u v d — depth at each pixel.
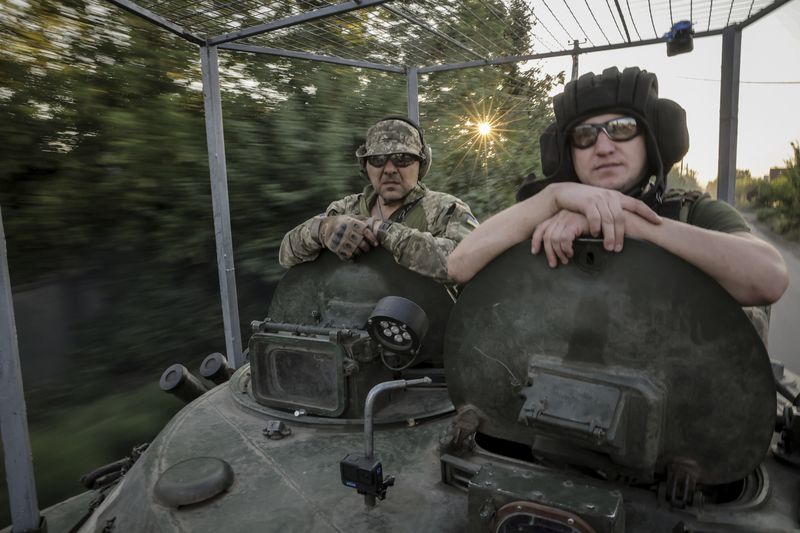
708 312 1.47
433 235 2.85
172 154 4.94
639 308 1.53
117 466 2.99
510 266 1.71
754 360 1.46
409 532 1.71
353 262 2.54
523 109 7.89
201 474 1.99
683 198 1.89
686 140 1.74
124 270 4.95
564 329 1.64
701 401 1.53
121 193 4.71
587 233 1.57
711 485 1.72
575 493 1.40
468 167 7.53
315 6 3.46
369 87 6.21
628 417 1.54
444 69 4.66
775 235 5.31
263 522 1.81
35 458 4.32
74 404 4.74
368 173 3.00
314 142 5.71
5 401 2.72
